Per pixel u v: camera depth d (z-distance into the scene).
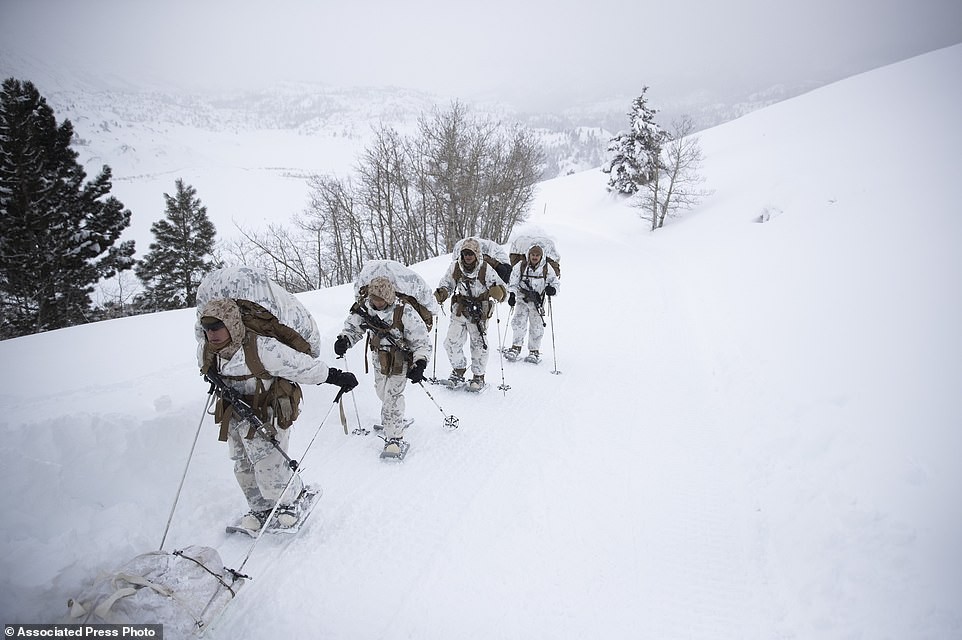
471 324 5.70
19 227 19.59
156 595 2.25
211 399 3.09
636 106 42.06
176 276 28.83
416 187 28.41
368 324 4.13
